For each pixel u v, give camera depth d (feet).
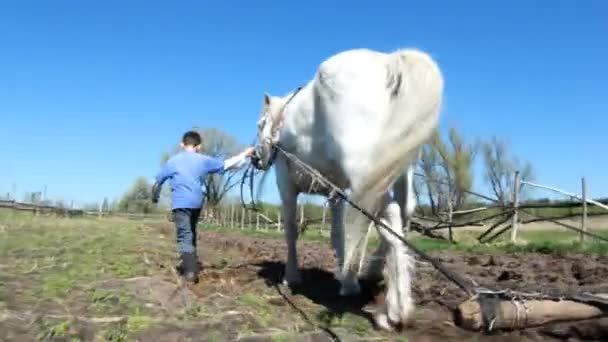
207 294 22.20
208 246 55.93
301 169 20.71
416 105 15.20
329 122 16.97
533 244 47.19
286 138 20.49
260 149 24.49
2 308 18.17
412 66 15.42
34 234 54.29
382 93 16.01
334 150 16.90
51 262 30.01
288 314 18.93
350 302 20.52
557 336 15.72
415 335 15.88
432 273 28.30
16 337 15.19
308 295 22.25
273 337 15.67
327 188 19.30
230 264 33.76
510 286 23.02
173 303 19.89
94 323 16.69
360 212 15.78
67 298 20.13
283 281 24.73
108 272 26.48
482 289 14.51
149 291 21.59
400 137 15.26
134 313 18.19
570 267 32.04
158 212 219.20
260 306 19.75
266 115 23.22
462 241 58.34
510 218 54.95
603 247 42.55
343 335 15.81
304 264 34.45
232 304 19.88
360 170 15.88
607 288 19.70
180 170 25.34
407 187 17.08
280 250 45.85
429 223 69.51
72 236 52.03
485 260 38.99
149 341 15.29
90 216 153.79
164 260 33.06
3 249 37.68
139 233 69.31
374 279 20.76
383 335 15.87
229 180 31.78
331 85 16.83
